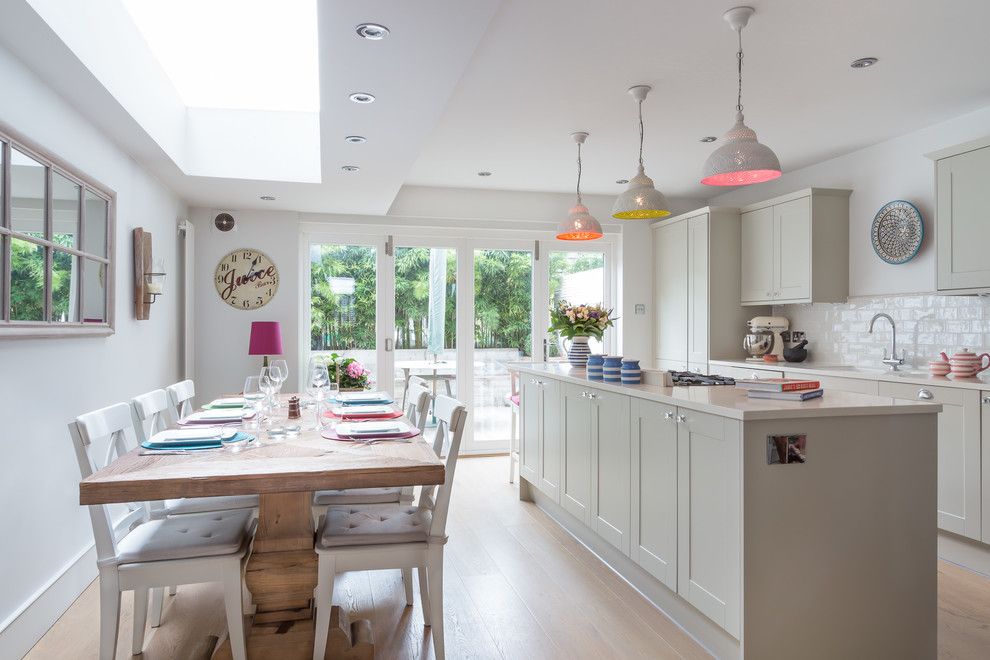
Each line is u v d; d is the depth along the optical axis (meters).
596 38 2.93
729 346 5.49
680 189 6.03
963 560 3.35
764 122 4.09
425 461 1.95
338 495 2.78
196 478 1.76
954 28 2.84
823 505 2.15
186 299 4.97
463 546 3.49
